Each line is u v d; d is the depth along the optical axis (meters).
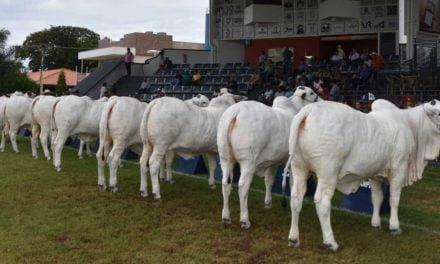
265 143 8.75
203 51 35.31
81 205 10.26
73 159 16.23
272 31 33.47
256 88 25.30
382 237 8.34
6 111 17.59
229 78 28.59
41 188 11.74
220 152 8.81
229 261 7.21
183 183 12.84
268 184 10.30
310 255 7.43
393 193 8.39
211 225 8.96
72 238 8.20
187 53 34.88
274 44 33.56
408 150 8.29
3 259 7.21
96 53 53.47
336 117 7.42
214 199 11.00
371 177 8.28
